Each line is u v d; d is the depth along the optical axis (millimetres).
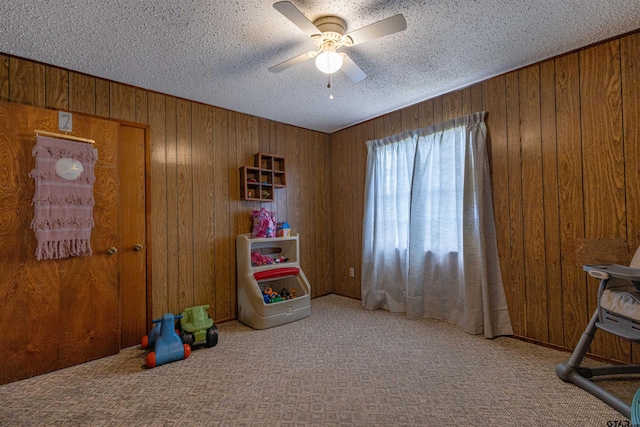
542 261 2457
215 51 2209
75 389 1931
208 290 3150
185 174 3041
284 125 3908
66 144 2260
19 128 2117
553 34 2082
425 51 2279
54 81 2373
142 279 2740
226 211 3322
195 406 1736
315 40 1923
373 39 2035
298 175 4027
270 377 2047
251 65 2422
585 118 2244
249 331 2920
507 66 2535
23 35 1964
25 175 2129
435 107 3148
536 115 2477
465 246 2795
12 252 2066
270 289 3342
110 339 2445
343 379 2010
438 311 3119
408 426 1554
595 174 2203
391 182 3514
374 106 3379
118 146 2594
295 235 3633
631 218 2059
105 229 2459
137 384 1982
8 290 2047
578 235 2279
